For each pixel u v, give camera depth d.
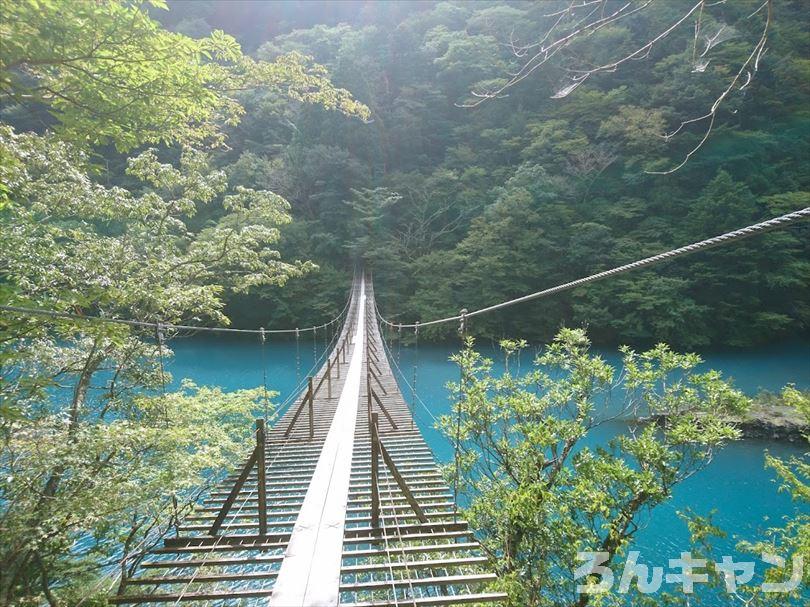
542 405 4.34
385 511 3.72
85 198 4.66
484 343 18.00
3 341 2.80
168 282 5.43
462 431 4.61
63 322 2.98
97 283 4.16
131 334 4.30
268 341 19.59
